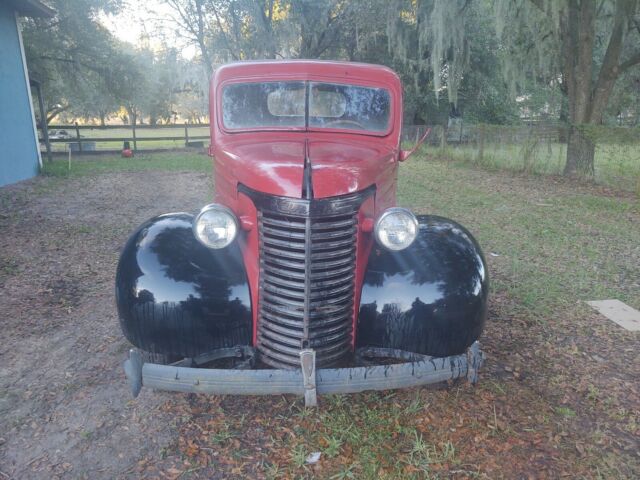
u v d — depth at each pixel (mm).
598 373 3910
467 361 2953
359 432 3158
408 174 14703
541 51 15695
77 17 20312
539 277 5980
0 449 2994
